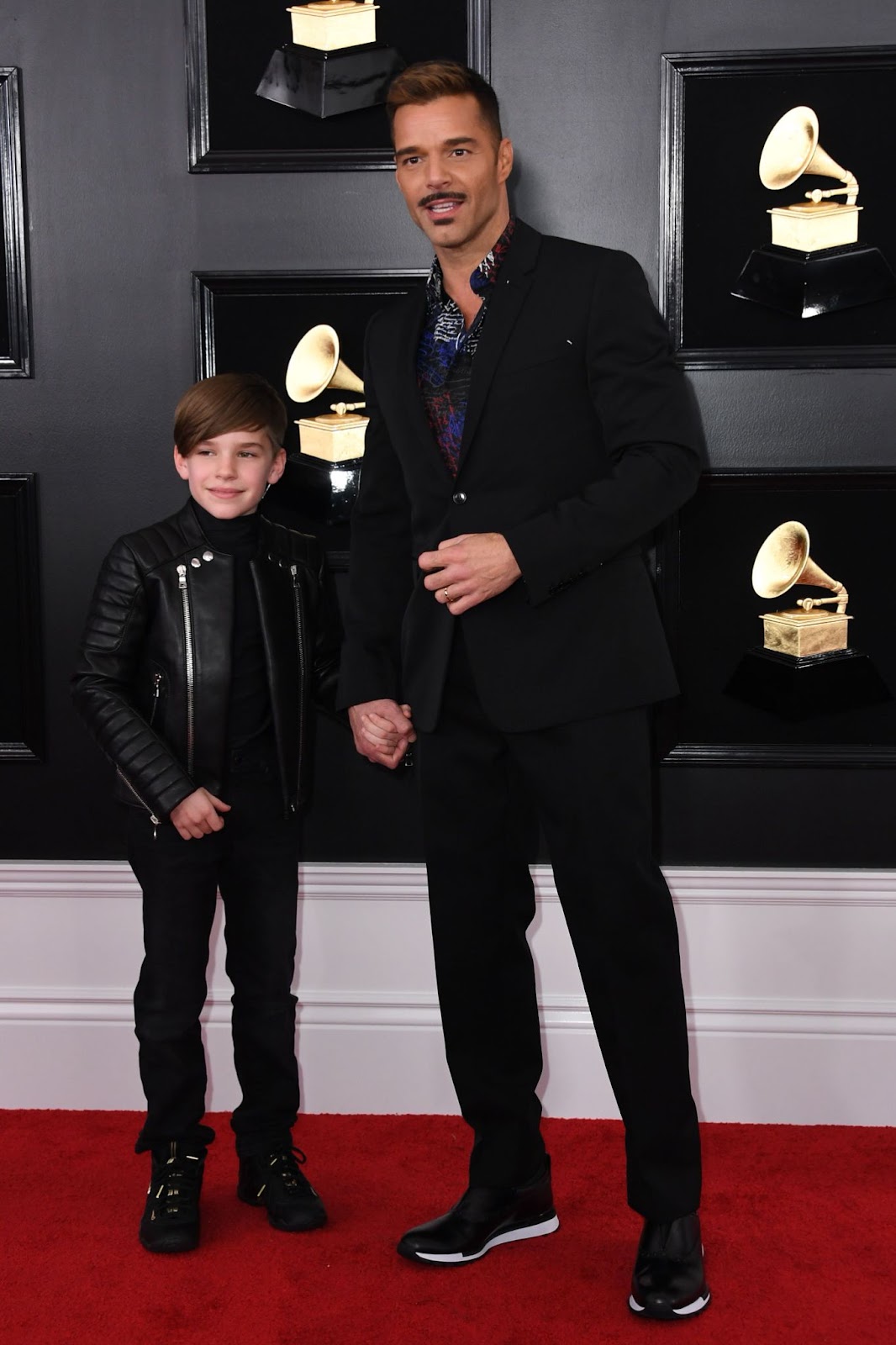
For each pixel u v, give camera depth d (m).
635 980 2.02
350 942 2.65
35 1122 2.63
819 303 2.41
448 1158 2.48
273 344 2.51
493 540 1.89
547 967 2.63
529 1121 2.21
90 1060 2.69
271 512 2.58
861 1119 2.59
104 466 2.57
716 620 2.53
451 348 2.04
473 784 2.10
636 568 2.04
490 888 2.14
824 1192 2.32
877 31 2.36
